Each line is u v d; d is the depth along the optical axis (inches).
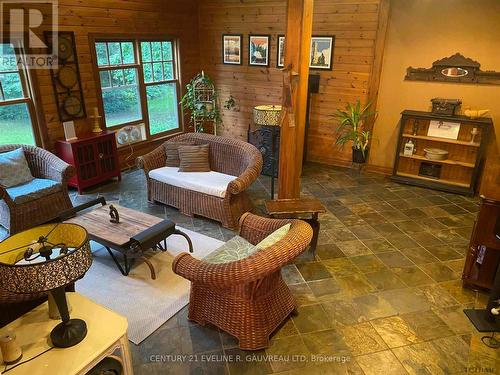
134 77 220.1
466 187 191.0
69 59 181.8
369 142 218.8
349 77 212.7
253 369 88.5
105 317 72.6
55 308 72.1
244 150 163.9
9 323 72.6
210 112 242.2
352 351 93.6
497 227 96.3
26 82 170.1
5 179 147.9
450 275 124.0
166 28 227.9
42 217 152.4
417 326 101.7
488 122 174.9
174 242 143.6
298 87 135.9
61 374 61.4
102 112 203.5
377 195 189.9
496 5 169.2
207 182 157.3
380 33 195.8
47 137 180.4
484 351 93.5
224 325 95.7
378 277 123.0
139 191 191.8
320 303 110.7
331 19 207.3
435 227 156.7
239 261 82.2
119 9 198.2
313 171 225.6
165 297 112.7
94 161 189.8
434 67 189.9
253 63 239.8
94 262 130.3
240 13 232.8
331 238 147.6
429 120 197.2
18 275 56.3
